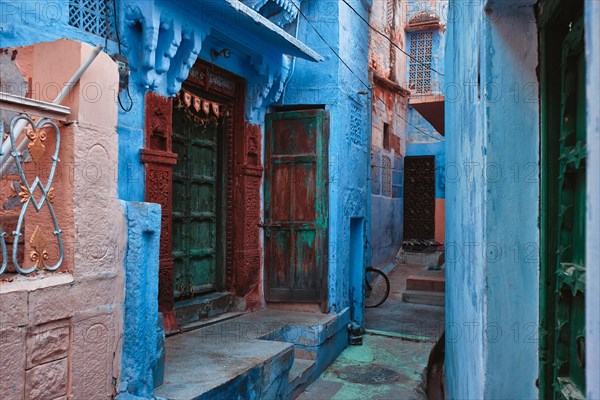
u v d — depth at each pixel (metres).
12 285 2.44
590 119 1.10
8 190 3.37
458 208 4.09
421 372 6.36
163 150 5.00
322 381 6.00
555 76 2.29
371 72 10.79
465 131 3.43
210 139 6.35
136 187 4.61
